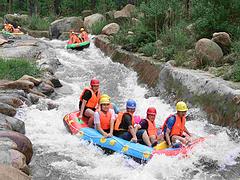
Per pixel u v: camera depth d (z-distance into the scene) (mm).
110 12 27656
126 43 17859
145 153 7211
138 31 16750
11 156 6383
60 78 14836
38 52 17578
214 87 9766
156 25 16094
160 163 7008
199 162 7297
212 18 13406
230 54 11992
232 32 13180
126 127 7918
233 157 7535
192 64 12148
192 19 15281
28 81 11883
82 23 29031
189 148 7488
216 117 9227
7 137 7086
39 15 37000
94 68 16375
